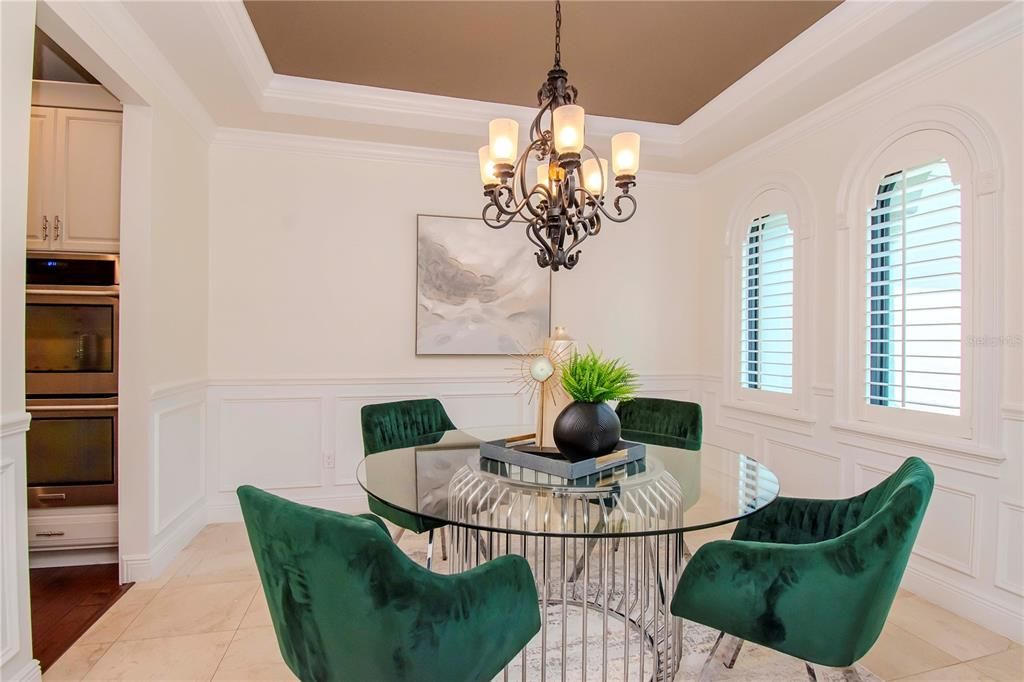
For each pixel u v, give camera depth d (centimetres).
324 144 346
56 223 256
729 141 348
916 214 244
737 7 233
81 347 259
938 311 237
